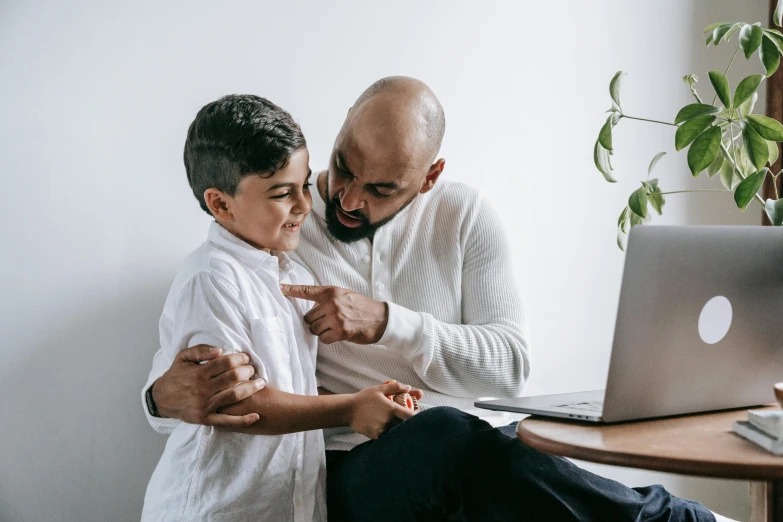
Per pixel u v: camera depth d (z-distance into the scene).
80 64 1.46
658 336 0.90
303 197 1.21
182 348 1.17
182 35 1.52
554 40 1.85
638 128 1.96
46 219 1.45
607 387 0.90
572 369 1.92
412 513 1.08
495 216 1.48
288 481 1.19
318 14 1.62
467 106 1.77
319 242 1.40
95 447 1.50
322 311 1.24
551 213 1.87
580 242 1.91
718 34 1.39
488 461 1.01
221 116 1.17
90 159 1.47
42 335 1.46
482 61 1.78
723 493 2.02
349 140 1.26
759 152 1.29
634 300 0.88
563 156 1.88
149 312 1.52
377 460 1.12
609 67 1.91
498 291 1.42
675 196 2.01
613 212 1.94
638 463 0.79
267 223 1.19
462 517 1.02
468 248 1.45
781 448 0.79
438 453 1.04
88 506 1.50
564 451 0.84
